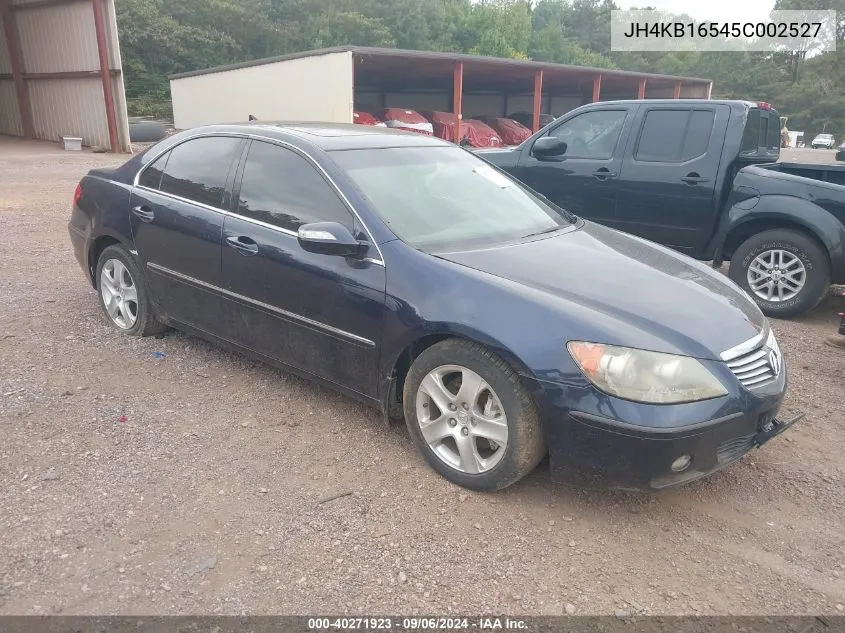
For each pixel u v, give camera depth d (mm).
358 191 3529
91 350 4598
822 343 5461
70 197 11594
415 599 2490
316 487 3145
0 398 3846
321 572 2600
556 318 2865
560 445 2850
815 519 3084
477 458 3098
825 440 3832
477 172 4320
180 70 51094
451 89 35969
